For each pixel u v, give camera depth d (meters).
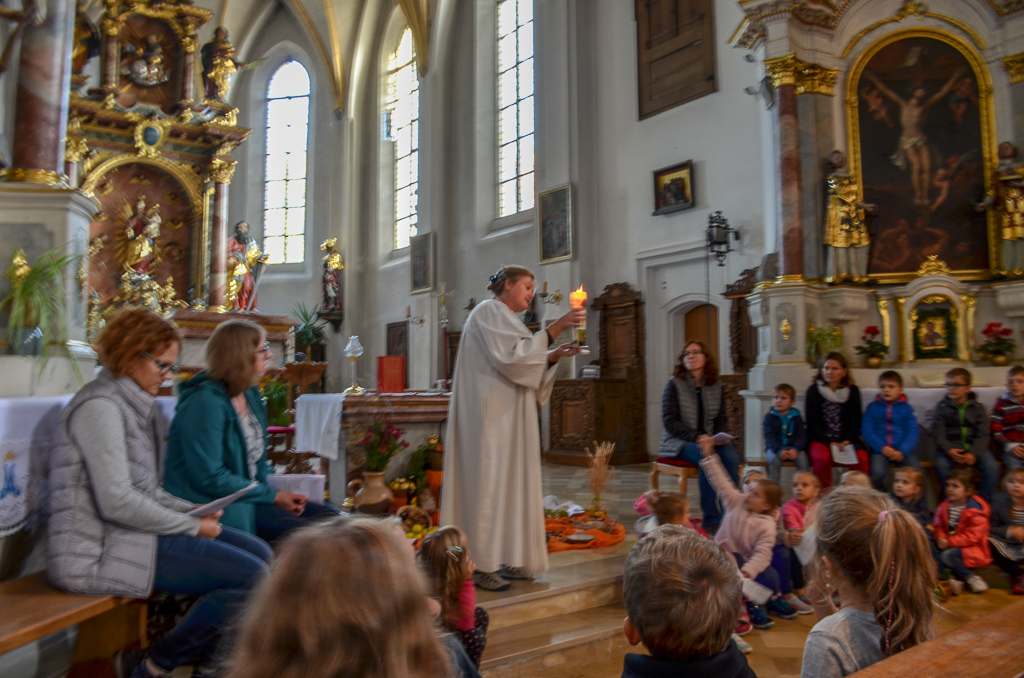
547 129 13.20
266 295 19.75
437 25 16.38
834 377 6.17
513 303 4.03
